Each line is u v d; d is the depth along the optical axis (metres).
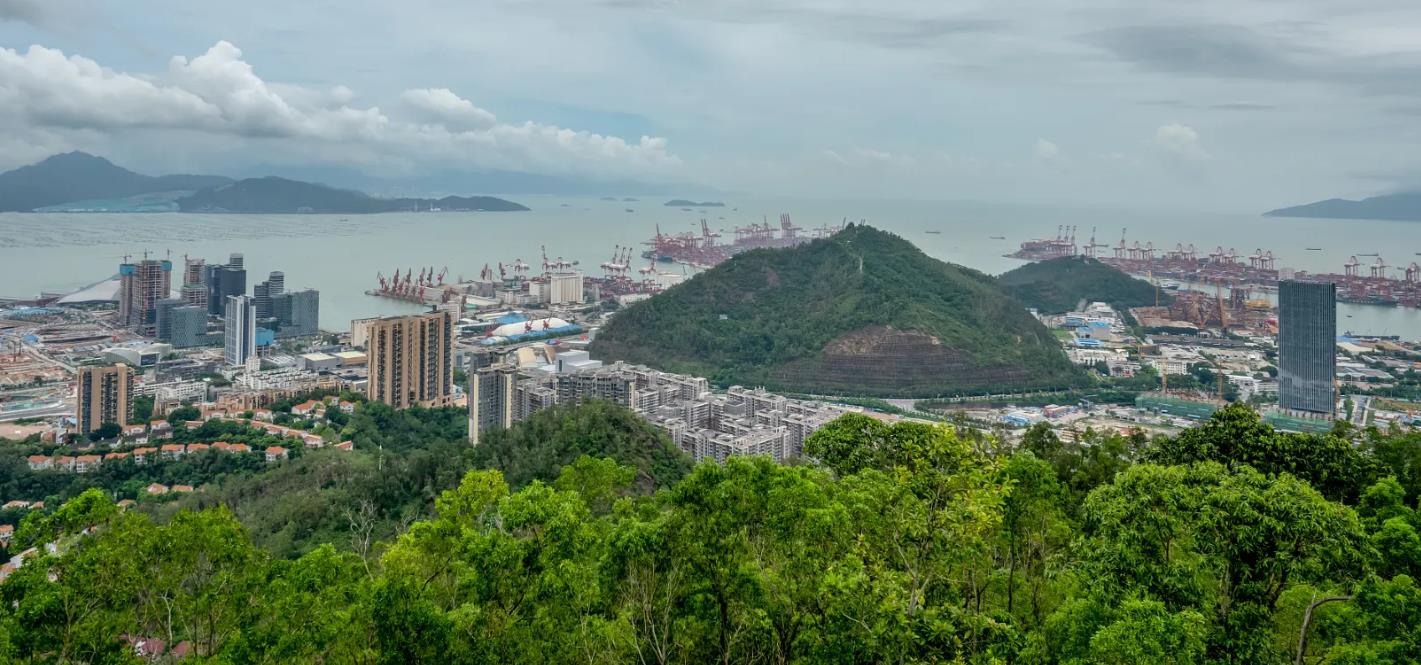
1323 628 39.47
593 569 42.25
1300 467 54.72
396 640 37.56
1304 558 36.44
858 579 37.69
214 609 42.56
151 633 46.28
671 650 41.00
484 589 40.09
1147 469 41.03
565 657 39.28
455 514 47.75
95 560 39.75
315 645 38.09
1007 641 39.00
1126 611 34.22
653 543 39.84
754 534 41.94
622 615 40.50
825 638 38.47
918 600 40.03
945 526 40.41
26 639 37.31
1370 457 60.50
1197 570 37.66
